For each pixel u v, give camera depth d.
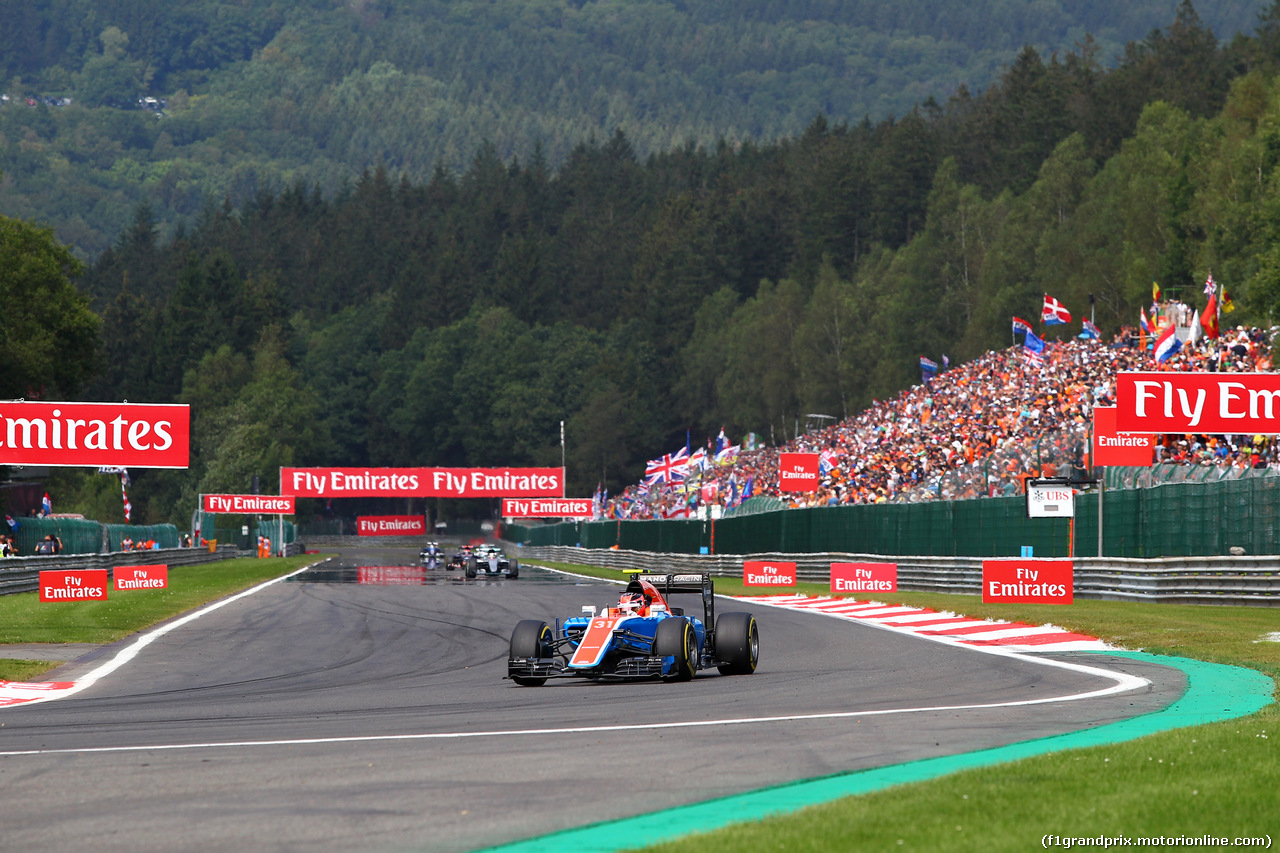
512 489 108.69
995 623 35.56
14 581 55.59
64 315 113.25
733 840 10.07
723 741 15.90
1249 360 66.69
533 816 11.62
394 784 13.24
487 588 63.03
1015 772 12.61
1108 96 181.62
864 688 22.11
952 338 158.75
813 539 65.00
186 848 10.62
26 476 97.75
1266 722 15.80
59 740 17.11
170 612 45.81
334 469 105.25
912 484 75.06
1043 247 138.50
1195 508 39.28
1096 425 45.44
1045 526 46.53
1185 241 117.69
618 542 99.25
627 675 24.22
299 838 10.91
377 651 31.88
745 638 24.98
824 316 179.88
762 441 196.75
